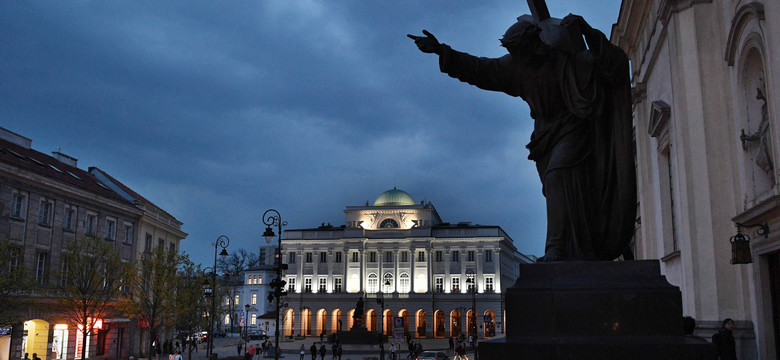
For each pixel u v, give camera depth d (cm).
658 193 2236
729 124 1566
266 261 14438
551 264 513
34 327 3634
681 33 1647
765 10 1230
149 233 5081
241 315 11969
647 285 488
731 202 1542
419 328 8581
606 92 573
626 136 567
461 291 9050
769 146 1352
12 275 2855
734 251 1373
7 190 3359
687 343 456
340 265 9450
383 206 9569
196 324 5125
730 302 1509
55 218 3784
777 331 1357
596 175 568
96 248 3606
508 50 583
